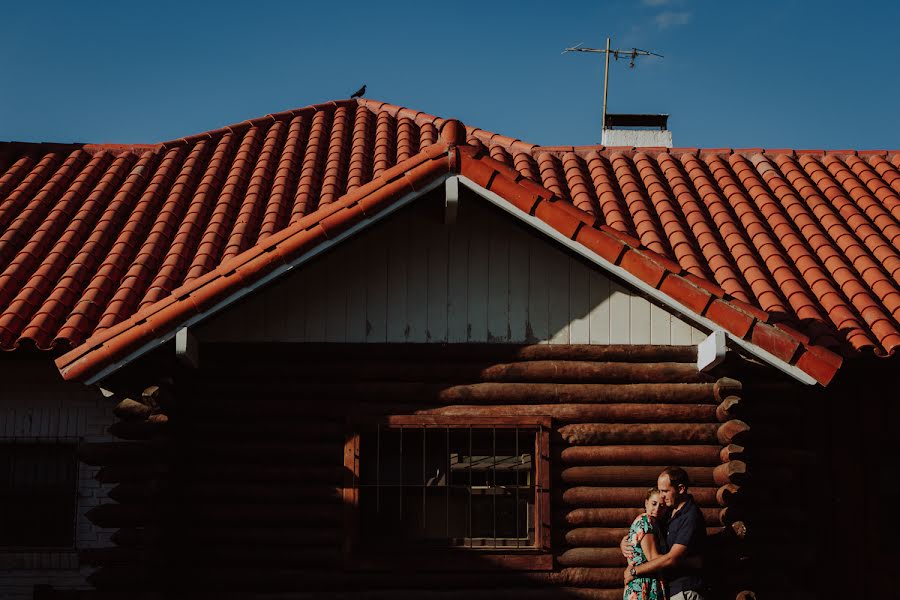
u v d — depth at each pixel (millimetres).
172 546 8961
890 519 9883
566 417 9289
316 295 9430
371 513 9188
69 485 9500
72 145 12281
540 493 9078
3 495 9477
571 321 9445
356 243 9500
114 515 8789
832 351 8812
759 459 9367
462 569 8930
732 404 9016
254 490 9109
